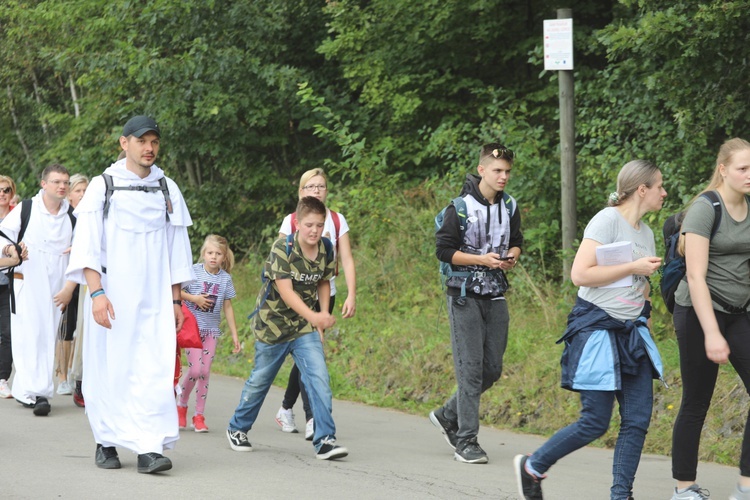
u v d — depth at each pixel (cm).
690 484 671
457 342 860
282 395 1252
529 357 1157
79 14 2056
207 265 1030
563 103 1241
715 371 661
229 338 1602
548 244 1409
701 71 1219
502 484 757
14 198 1226
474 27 1792
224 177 2044
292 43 2081
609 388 631
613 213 652
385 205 1614
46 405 1055
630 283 645
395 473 794
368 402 1216
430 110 1881
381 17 1859
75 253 760
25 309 1091
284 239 835
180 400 1014
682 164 1249
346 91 2033
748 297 652
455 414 898
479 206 855
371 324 1434
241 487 725
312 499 690
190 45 1922
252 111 1884
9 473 760
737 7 1136
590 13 1802
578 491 743
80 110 2538
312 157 2041
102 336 781
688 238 642
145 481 738
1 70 2684
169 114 1864
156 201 791
